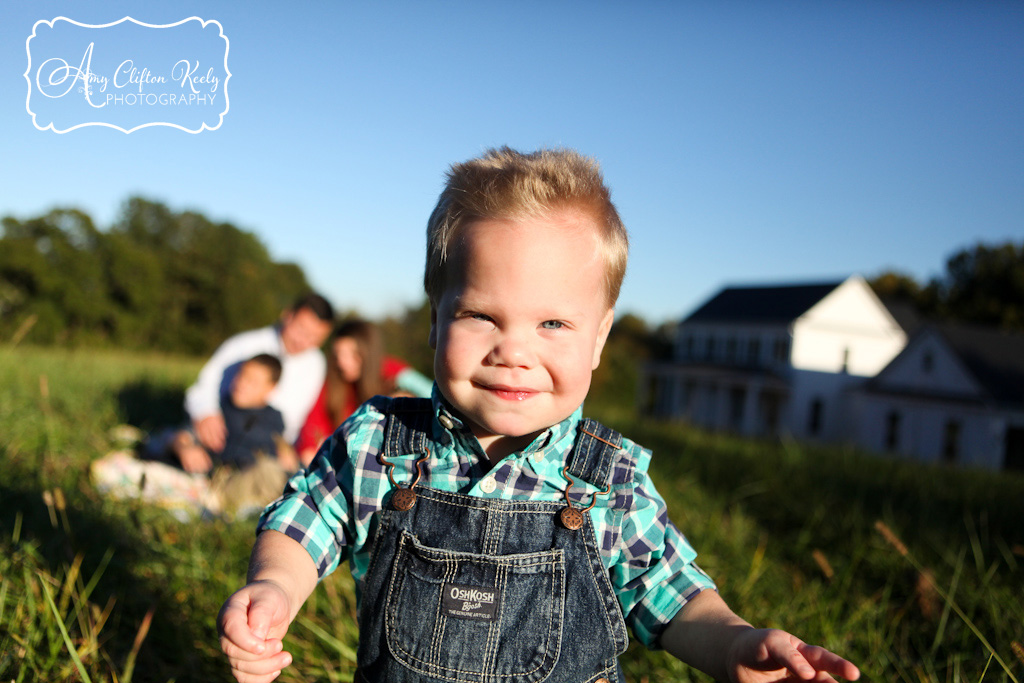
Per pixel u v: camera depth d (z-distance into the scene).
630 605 1.37
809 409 32.84
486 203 1.19
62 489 2.88
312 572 1.28
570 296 1.17
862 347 33.78
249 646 1.00
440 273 1.24
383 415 1.38
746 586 2.63
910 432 29.16
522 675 1.22
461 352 1.18
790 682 1.11
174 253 44.06
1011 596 2.49
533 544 1.26
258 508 3.37
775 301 35.94
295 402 4.99
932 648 2.16
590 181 1.27
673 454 6.67
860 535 3.60
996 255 45.03
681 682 2.04
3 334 7.40
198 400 4.50
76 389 6.06
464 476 1.30
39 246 34.09
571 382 1.19
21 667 1.59
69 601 2.05
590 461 1.32
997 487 5.62
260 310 44.16
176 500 3.31
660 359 49.03
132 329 36.06
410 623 1.23
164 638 1.99
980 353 28.78
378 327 4.95
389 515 1.29
